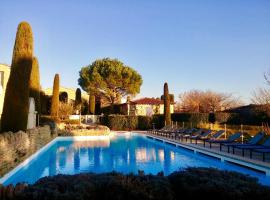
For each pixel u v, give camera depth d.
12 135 12.48
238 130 26.58
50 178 5.66
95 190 5.12
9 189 4.97
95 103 53.25
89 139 31.22
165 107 38.06
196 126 35.12
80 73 50.78
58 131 31.34
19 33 16.78
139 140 30.48
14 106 15.98
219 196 5.07
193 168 6.42
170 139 25.95
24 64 16.55
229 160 15.19
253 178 5.76
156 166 15.20
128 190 5.13
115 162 16.48
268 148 14.28
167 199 5.11
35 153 17.30
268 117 28.02
